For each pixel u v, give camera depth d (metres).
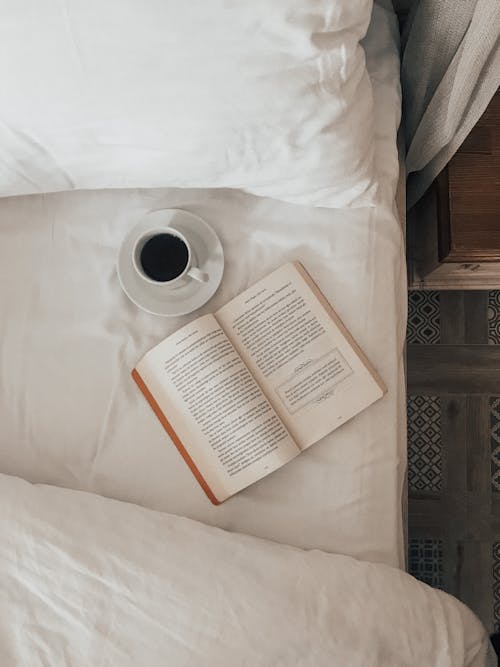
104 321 0.77
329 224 0.76
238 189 0.78
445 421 1.12
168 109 0.63
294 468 0.74
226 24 0.57
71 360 0.77
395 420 0.74
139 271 0.74
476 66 0.65
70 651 0.63
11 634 0.64
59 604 0.64
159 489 0.74
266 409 0.73
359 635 0.64
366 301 0.75
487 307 1.14
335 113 0.64
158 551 0.66
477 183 0.85
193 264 0.75
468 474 1.11
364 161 0.70
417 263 1.06
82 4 0.56
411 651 0.65
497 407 1.12
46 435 0.76
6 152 0.68
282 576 0.66
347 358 0.74
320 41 0.59
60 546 0.65
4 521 0.66
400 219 0.86
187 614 0.63
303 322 0.75
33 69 0.60
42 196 0.80
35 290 0.79
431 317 1.14
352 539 0.71
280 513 0.73
